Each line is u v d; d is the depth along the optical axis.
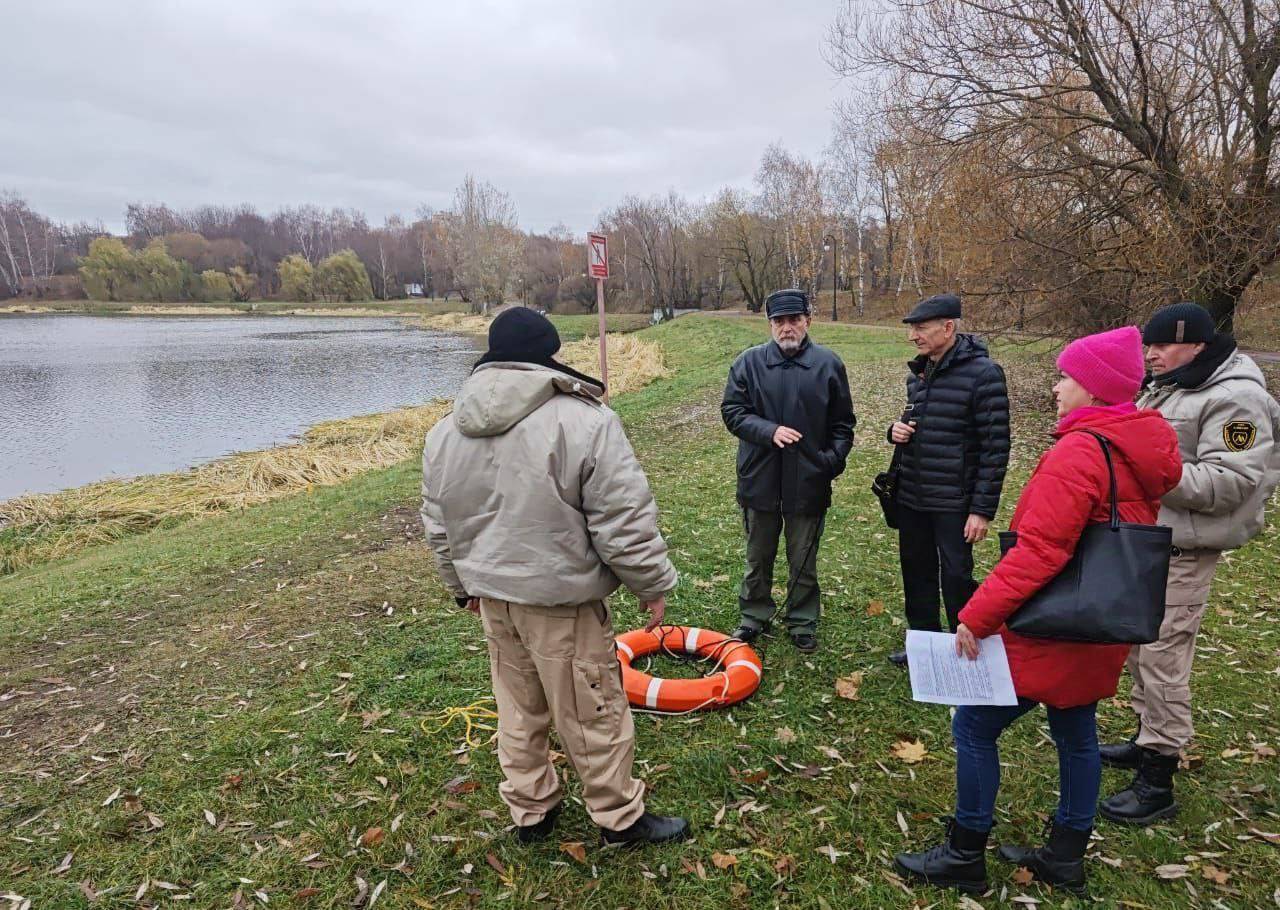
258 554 6.56
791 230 47.12
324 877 2.58
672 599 4.88
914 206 13.24
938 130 11.12
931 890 2.45
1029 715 3.43
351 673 4.01
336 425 16.78
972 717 2.37
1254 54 8.79
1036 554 2.11
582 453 2.21
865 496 7.26
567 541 2.26
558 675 2.38
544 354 2.31
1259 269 9.46
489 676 3.91
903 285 39.75
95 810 2.97
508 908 2.43
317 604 5.09
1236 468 2.52
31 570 8.29
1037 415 11.24
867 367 17.69
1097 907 2.36
